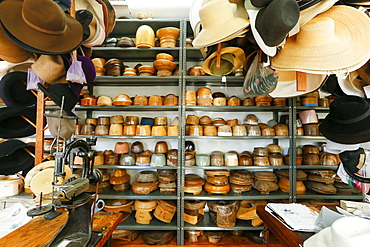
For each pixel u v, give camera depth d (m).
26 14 0.50
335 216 0.77
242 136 1.68
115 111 2.04
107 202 1.70
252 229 1.64
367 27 0.54
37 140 1.10
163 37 1.72
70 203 0.58
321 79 0.85
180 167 1.67
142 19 1.72
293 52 0.65
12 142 1.06
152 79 1.75
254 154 1.79
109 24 0.86
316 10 0.51
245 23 0.60
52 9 0.52
